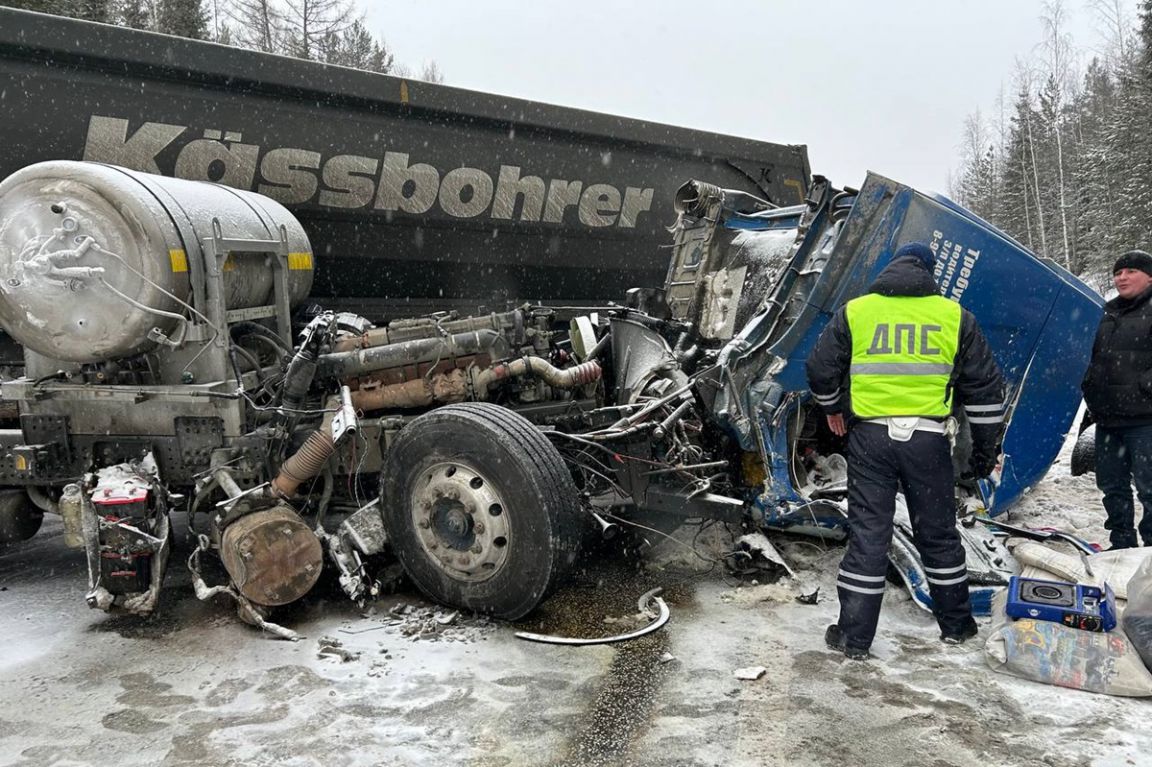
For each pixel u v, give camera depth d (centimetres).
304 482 454
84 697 331
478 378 478
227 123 572
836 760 289
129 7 2609
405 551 423
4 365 531
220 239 435
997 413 374
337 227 632
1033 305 500
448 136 647
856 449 379
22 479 434
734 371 459
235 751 293
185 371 429
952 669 358
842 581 374
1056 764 286
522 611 398
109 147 545
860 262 464
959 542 384
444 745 297
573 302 773
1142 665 336
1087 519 595
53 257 396
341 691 336
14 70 512
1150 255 477
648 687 341
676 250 630
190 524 435
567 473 403
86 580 462
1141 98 3866
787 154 856
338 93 594
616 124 715
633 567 477
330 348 484
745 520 474
